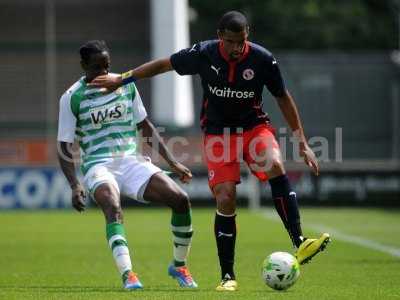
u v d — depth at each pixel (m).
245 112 33.78
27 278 40.72
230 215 33.94
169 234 67.25
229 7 154.12
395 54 126.56
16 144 96.62
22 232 69.31
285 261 32.78
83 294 33.03
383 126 106.31
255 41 153.38
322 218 83.44
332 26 154.12
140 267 45.88
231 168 33.97
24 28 114.94
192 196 96.19
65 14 115.94
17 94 112.25
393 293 33.53
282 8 154.38
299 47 153.12
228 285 33.91
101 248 56.59
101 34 115.81
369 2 161.88
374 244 58.25
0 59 113.81
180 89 107.12
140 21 116.38
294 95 106.94
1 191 94.31
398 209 95.31
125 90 34.50
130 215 89.31
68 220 81.69
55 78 113.00
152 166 34.66
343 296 32.41
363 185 97.50
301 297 31.67
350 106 106.75
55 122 109.94
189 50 33.34
